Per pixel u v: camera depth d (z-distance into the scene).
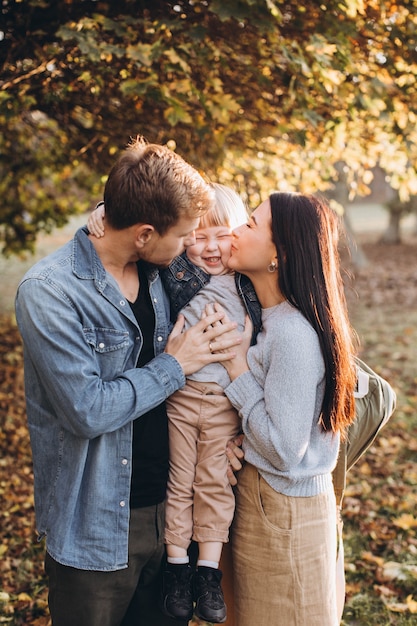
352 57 3.71
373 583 3.58
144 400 1.94
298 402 1.94
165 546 2.14
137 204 1.84
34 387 1.99
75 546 1.95
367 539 4.04
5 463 4.98
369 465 5.11
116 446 1.97
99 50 3.09
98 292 1.93
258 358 2.04
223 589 2.29
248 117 3.96
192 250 2.18
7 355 7.65
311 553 2.04
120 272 2.01
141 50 3.17
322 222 2.05
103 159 4.83
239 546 2.11
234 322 2.12
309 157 4.80
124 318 1.97
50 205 7.76
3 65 3.62
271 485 2.03
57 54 3.47
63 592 2.01
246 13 3.11
